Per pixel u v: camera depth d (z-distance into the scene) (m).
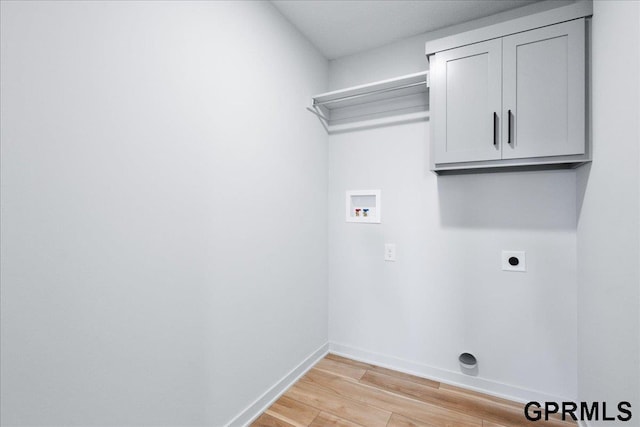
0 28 0.74
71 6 0.87
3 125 0.75
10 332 0.77
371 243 2.20
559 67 1.41
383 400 1.73
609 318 1.17
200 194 1.29
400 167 2.10
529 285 1.72
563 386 1.64
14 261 0.77
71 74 0.87
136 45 1.04
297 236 1.97
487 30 1.55
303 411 1.63
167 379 1.16
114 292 0.99
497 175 1.80
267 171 1.69
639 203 0.93
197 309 1.28
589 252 1.41
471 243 1.87
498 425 1.51
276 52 1.77
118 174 0.99
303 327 2.04
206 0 1.32
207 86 1.32
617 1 1.10
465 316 1.89
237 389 1.49
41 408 0.82
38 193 0.81
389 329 2.13
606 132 1.20
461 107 1.61
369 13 1.83
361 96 2.06
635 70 0.96
